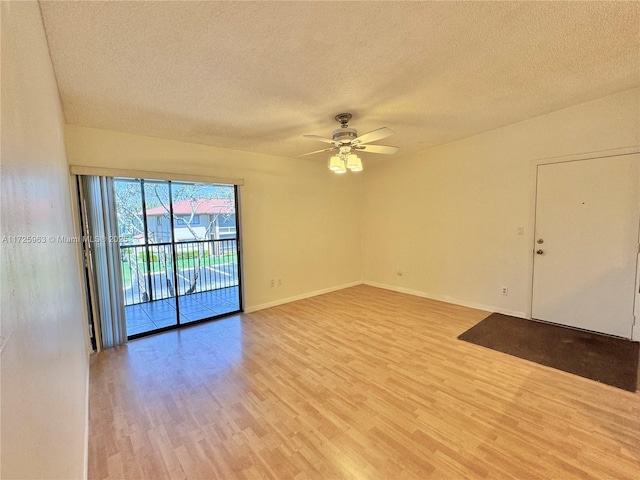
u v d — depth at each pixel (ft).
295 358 9.30
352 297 16.12
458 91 8.24
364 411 6.73
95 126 9.81
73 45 5.47
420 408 6.77
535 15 5.30
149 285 15.94
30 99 2.81
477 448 5.59
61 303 3.89
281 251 15.21
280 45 5.83
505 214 12.30
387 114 9.71
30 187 2.38
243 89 7.59
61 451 2.97
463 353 9.29
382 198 17.60
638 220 9.37
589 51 6.51
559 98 9.32
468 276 13.79
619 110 9.37
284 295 15.39
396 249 17.04
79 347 6.51
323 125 10.39
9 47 1.98
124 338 10.57
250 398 7.32
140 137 10.88
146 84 7.18
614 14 5.29
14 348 1.55
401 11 5.04
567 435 5.83
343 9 4.91
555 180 10.87
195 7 4.71
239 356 9.54
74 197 9.62
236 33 5.41
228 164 13.20
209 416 6.69
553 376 7.87
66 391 3.62
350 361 9.02
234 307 14.97
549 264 11.25
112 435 6.15
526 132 11.41
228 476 5.16
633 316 9.66
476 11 5.13
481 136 12.76
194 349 10.12
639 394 7.02
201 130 10.53
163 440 6.00
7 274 1.48
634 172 9.32
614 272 9.90
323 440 5.91
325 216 17.04
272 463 5.41
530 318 11.90
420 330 11.23
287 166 15.23
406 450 5.60
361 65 6.67
